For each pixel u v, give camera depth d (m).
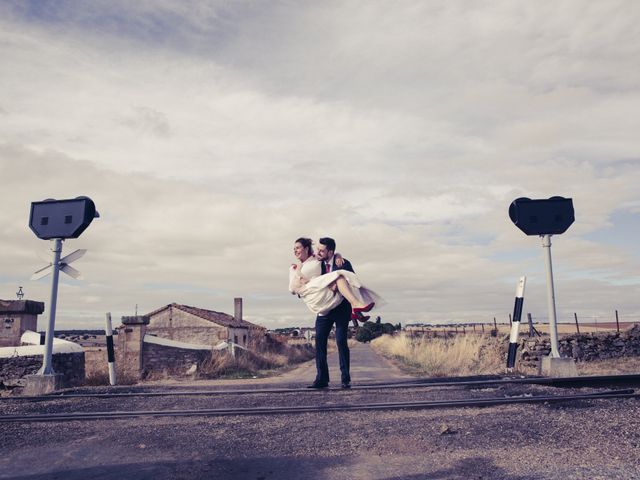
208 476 2.84
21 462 3.18
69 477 2.88
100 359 18.95
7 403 5.16
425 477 2.72
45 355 6.92
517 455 3.03
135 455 3.25
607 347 15.02
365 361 26.89
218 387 5.95
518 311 7.28
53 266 7.26
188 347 19.44
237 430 3.75
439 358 18.58
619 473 2.64
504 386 5.20
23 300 13.04
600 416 3.83
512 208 7.19
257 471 2.91
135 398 5.12
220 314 35.72
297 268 5.37
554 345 6.69
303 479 2.76
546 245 6.99
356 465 2.97
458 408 4.23
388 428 3.68
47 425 4.09
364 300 5.12
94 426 4.00
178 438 3.58
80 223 7.25
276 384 6.11
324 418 4.02
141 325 18.84
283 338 38.75
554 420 3.76
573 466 2.79
